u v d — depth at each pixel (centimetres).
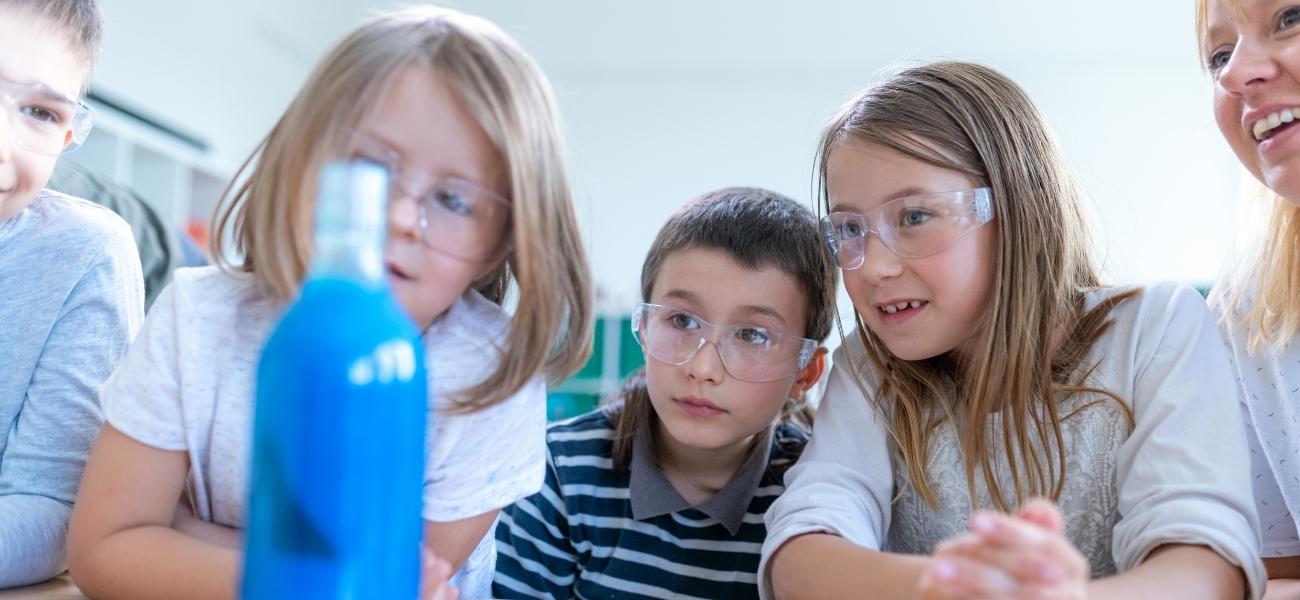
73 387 101
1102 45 581
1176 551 82
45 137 97
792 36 609
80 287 104
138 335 83
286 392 43
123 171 398
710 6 602
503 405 84
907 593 78
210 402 80
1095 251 122
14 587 86
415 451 47
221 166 465
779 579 92
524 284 75
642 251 638
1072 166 122
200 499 84
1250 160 111
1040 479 105
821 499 98
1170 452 93
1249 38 103
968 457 108
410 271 71
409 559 47
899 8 583
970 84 111
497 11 620
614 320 487
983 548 48
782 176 630
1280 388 121
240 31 531
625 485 134
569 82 648
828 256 114
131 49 434
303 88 73
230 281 82
